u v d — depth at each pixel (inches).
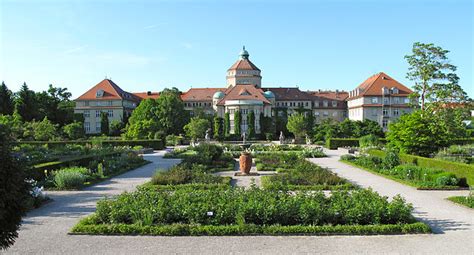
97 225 450.6
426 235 437.1
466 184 773.3
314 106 4023.1
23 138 2191.2
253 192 534.6
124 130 3070.9
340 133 2469.2
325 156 1563.7
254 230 438.9
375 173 985.5
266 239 421.4
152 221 458.9
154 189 732.7
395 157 1032.8
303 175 823.7
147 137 2380.7
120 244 406.6
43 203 617.3
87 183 821.2
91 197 681.6
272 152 1569.9
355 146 2149.4
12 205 275.6
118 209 476.7
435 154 1181.7
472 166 768.9
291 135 3489.2
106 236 433.7
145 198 510.6
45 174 821.2
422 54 2014.0
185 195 522.0
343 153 1793.8
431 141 1137.4
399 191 725.9
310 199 497.4
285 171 989.8
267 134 3186.5
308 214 459.5
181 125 3233.3
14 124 2188.7
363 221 464.8
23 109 3031.5
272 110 3725.4
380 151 1337.4
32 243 410.9
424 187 747.4
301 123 2805.1
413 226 446.3
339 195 516.4
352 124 2490.2
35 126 2244.1
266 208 466.9
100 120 3622.0
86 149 1587.1
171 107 3184.1
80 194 712.4
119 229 441.4
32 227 474.6
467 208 578.2
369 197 506.0
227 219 466.3
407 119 1180.5
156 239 422.3
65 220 511.2
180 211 470.0
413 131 1146.7
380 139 2071.9
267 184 737.6
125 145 2134.6
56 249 391.9
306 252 382.6
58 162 952.9
